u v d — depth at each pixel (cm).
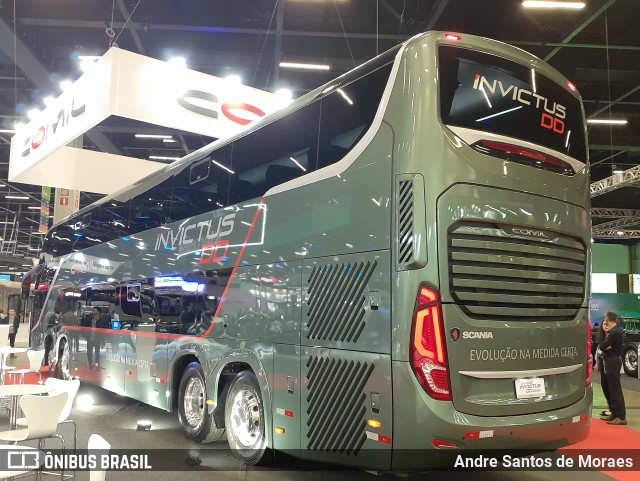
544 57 1338
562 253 437
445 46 407
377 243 395
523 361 394
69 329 1055
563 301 433
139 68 674
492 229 393
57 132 774
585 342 449
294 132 518
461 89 404
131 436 685
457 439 352
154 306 740
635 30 1234
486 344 376
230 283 577
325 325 434
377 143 412
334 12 1211
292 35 1281
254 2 1188
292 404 462
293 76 1495
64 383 577
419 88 390
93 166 1202
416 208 370
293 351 468
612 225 2591
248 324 538
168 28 1262
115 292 873
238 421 556
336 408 412
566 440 415
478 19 1195
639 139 1834
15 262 4059
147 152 2272
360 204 416
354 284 410
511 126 424
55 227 1253
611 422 775
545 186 430
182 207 709
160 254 744
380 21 1245
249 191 573
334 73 1469
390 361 370
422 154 377
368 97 434
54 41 1361
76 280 1055
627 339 1547
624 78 1448
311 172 481
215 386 583
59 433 704
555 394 416
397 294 371
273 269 511
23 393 568
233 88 793
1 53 1405
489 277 386
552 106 460
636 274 3022
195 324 635
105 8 1228
